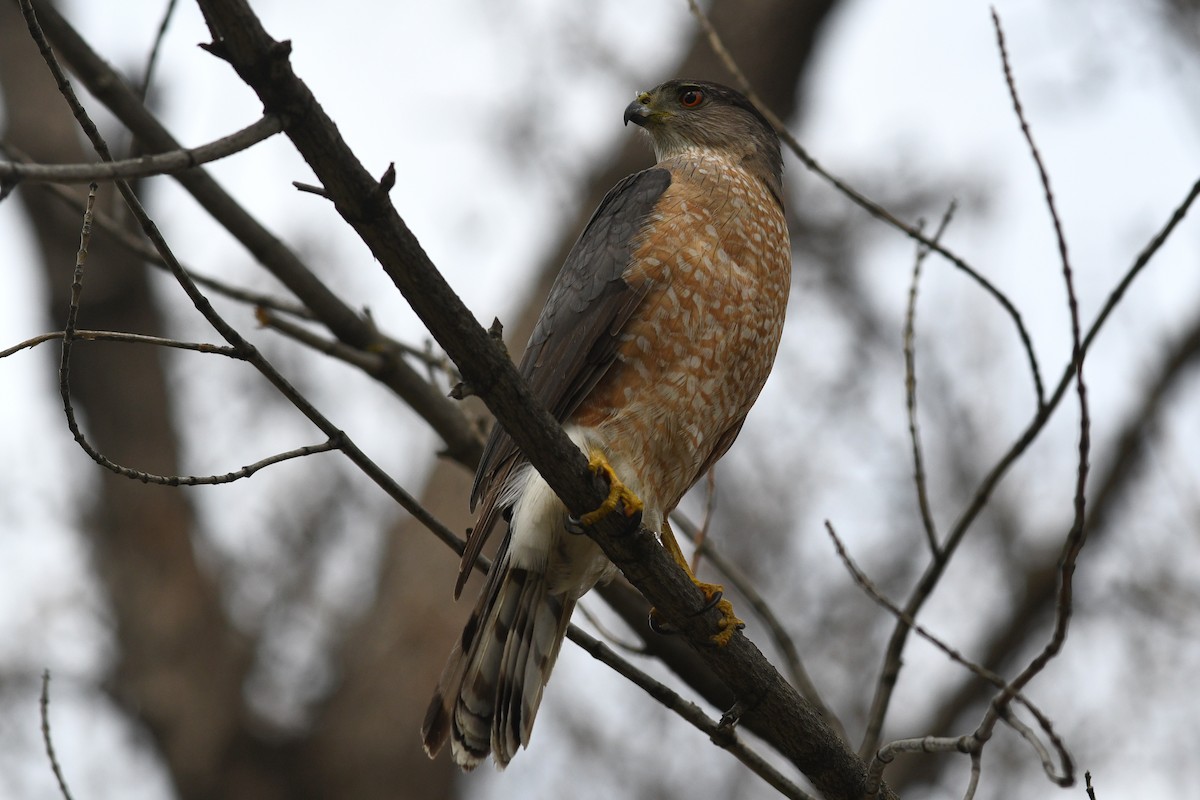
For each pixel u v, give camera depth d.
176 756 12.59
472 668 6.48
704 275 6.76
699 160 7.34
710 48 14.82
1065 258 5.76
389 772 12.85
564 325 6.85
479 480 7.02
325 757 12.90
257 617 13.64
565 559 6.51
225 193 7.78
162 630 12.76
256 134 4.27
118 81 7.63
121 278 13.30
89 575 12.96
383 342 7.99
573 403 6.70
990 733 5.61
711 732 6.23
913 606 7.17
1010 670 13.01
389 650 13.11
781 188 8.56
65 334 4.87
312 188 4.54
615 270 6.75
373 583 13.95
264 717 13.20
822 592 14.46
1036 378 6.86
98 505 13.05
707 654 6.09
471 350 4.99
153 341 5.00
